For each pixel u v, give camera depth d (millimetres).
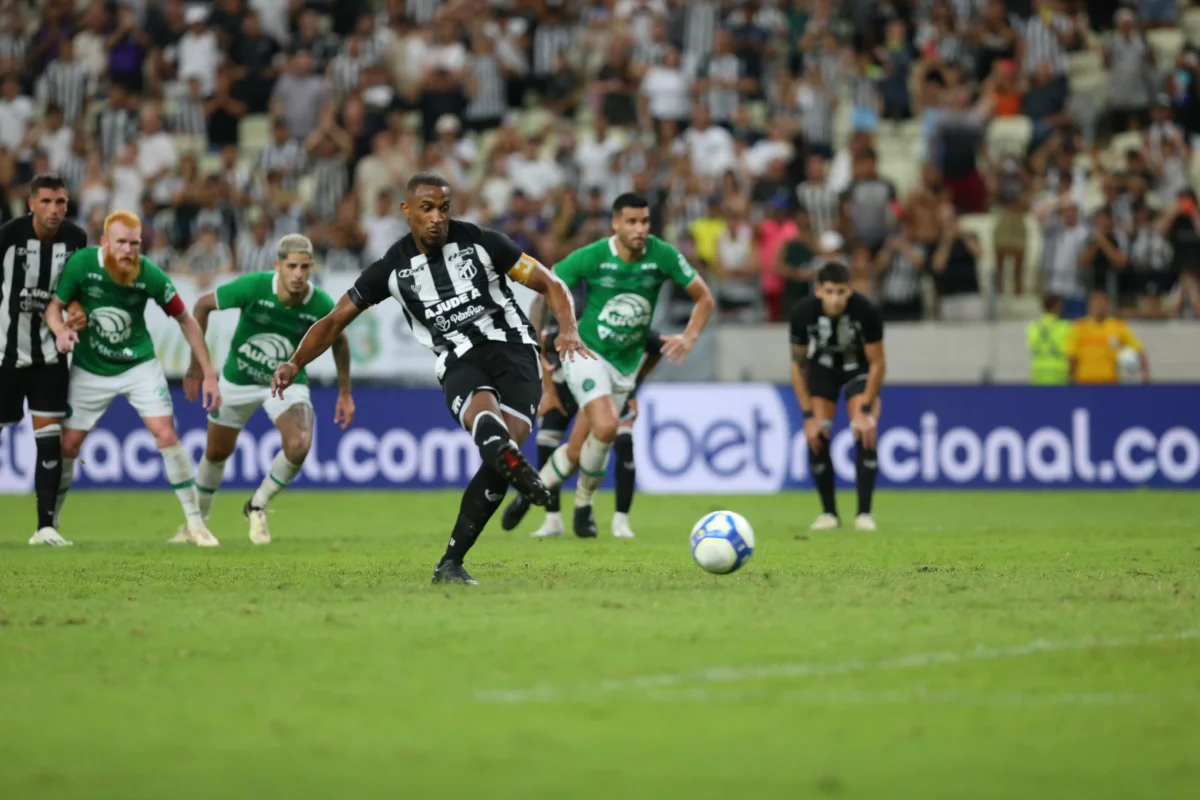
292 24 97000
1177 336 73438
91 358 41438
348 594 28219
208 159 91688
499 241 28719
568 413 46875
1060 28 89562
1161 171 82938
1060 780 15125
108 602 27500
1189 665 20688
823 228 77312
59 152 87625
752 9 88375
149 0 97125
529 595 27688
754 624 24031
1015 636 22938
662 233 78562
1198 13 95562
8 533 48719
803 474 69312
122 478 70688
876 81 88375
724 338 73125
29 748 16562
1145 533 45469
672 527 49625
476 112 90562
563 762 15859
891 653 21531
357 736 16969
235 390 42094
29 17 98625
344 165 83750
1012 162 79562
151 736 17047
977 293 75562
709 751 16266
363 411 70188
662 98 86438
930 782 15062
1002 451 69000
